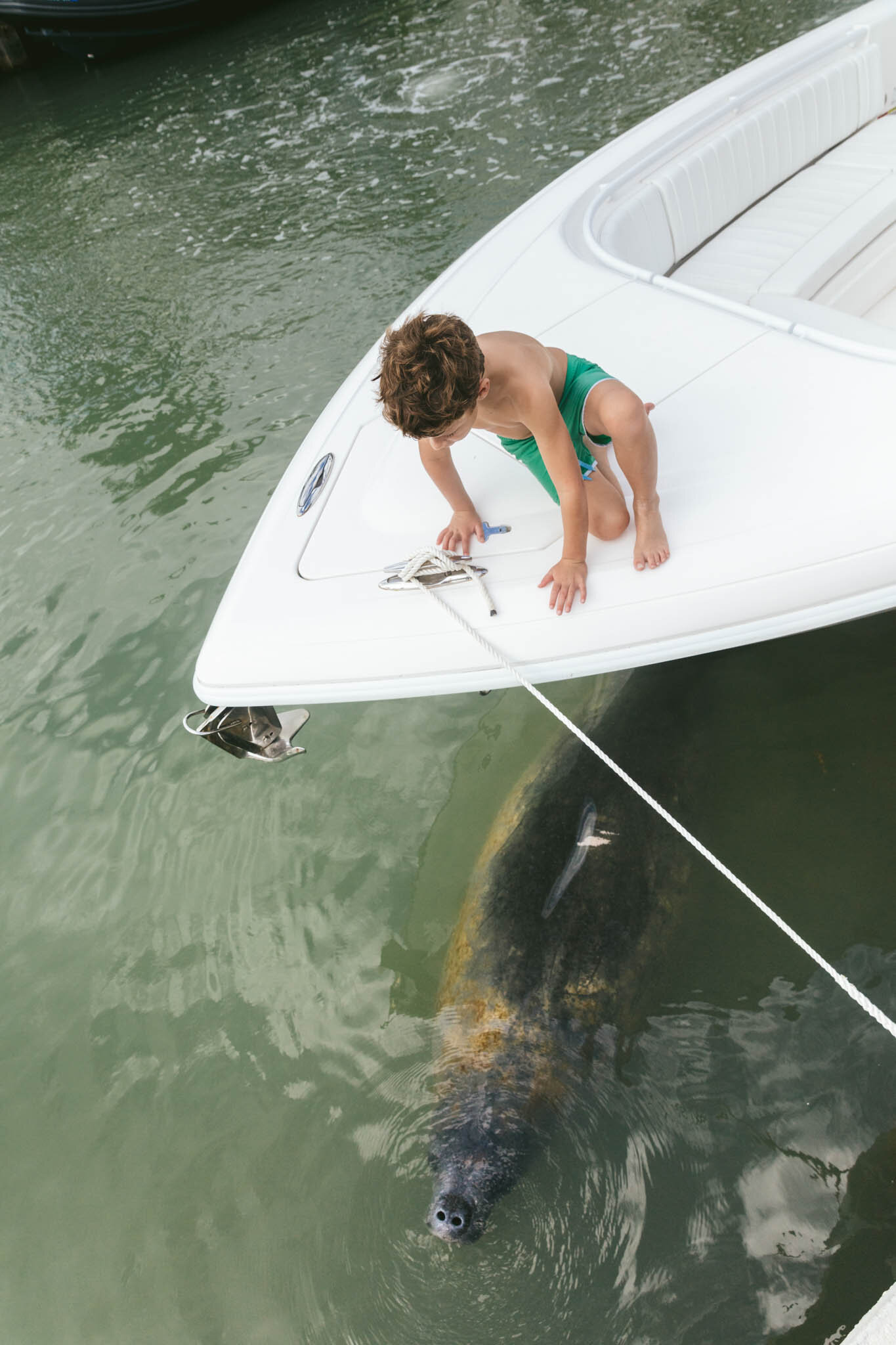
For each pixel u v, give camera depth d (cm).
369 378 322
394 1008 292
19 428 632
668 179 375
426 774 357
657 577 236
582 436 233
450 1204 241
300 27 1339
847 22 445
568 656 239
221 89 1184
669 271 387
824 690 338
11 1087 304
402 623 248
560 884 296
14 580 505
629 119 784
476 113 891
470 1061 268
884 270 383
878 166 411
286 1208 258
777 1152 241
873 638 351
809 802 309
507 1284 233
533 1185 245
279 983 310
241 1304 244
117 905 347
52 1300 255
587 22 1027
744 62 824
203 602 459
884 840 296
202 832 361
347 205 794
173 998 314
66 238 891
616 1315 224
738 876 296
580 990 275
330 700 252
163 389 626
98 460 577
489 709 370
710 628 236
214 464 544
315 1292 243
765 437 249
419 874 326
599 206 360
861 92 440
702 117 396
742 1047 261
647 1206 238
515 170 761
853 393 248
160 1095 291
